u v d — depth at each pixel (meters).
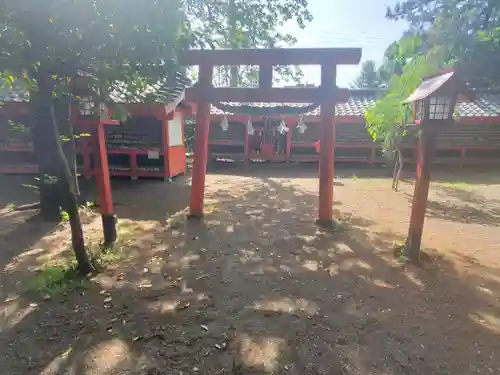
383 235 5.71
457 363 2.67
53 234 5.49
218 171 14.02
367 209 7.54
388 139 9.05
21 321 3.20
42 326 3.12
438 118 4.20
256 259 4.68
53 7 2.74
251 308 3.45
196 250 4.98
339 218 6.76
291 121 15.37
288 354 2.76
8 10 2.74
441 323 3.20
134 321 3.21
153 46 3.21
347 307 3.47
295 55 5.71
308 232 5.83
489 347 2.86
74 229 4.04
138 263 4.51
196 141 6.41
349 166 15.24
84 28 2.98
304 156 15.72
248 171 14.07
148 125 11.12
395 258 4.70
